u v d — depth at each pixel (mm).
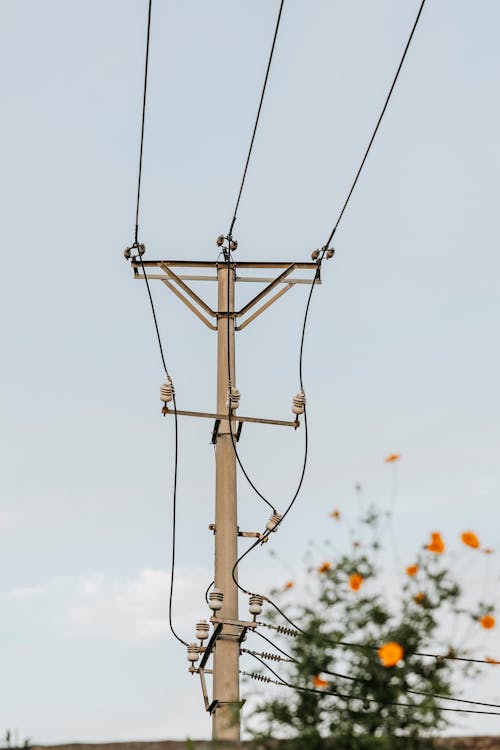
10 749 8414
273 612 8422
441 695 7652
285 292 18141
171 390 17047
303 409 17094
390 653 7328
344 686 7738
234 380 17547
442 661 7832
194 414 17047
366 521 8305
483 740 8078
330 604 8008
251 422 17000
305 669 7770
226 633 15367
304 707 7707
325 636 7863
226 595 15812
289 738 7602
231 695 14898
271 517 16500
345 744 7418
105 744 8656
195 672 16016
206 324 18000
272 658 15102
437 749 7688
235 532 16375
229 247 18312
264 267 18297
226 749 8273
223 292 18047
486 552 8078
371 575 8125
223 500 16547
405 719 7574
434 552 8094
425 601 7930
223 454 16859
